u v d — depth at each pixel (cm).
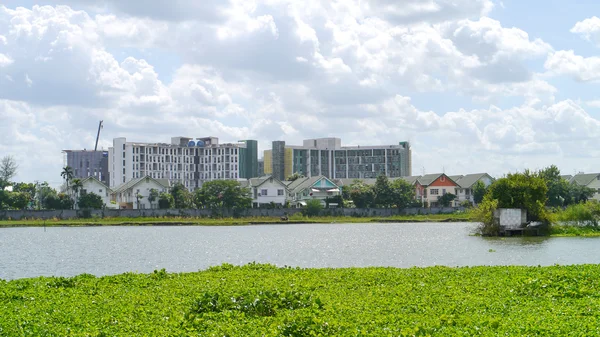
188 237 9962
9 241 9162
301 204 17362
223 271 3934
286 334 1991
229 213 14988
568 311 2241
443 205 17912
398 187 17175
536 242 7888
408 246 7731
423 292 2841
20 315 2317
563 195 16012
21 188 19688
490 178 19162
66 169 17012
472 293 2794
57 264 6134
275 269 3994
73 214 14312
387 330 1991
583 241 7956
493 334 1925
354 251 7219
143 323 2192
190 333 2009
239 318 2281
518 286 2870
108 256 6912
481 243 7856
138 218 14262
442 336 1917
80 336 1975
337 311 2373
